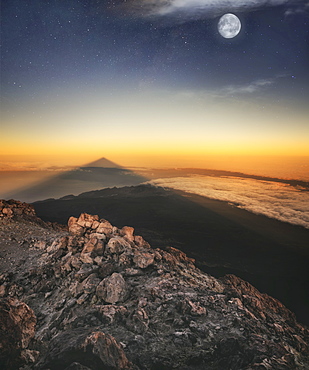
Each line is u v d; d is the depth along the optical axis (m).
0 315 8.42
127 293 12.70
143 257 15.76
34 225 26.12
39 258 17.69
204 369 8.84
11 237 21.89
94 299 12.30
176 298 12.95
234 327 11.48
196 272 17.83
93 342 7.77
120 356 8.00
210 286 16.17
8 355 7.89
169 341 10.09
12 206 29.20
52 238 21.66
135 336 9.94
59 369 7.38
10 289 14.07
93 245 16.09
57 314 11.40
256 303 15.20
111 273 14.41
